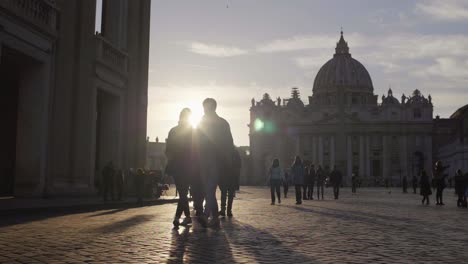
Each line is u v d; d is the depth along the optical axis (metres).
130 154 25.50
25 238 8.36
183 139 10.77
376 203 24.08
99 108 24.08
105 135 24.11
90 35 21.28
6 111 19.02
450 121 143.00
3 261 6.23
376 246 7.96
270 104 150.38
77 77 20.27
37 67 18.19
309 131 146.38
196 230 9.96
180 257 6.68
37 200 16.75
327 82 170.88
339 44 176.38
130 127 25.48
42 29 17.66
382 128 143.38
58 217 12.54
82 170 20.66
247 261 6.44
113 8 24.19
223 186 13.75
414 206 21.59
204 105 10.70
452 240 8.88
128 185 24.73
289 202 24.55
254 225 11.22
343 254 7.11
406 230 10.52
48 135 18.45
